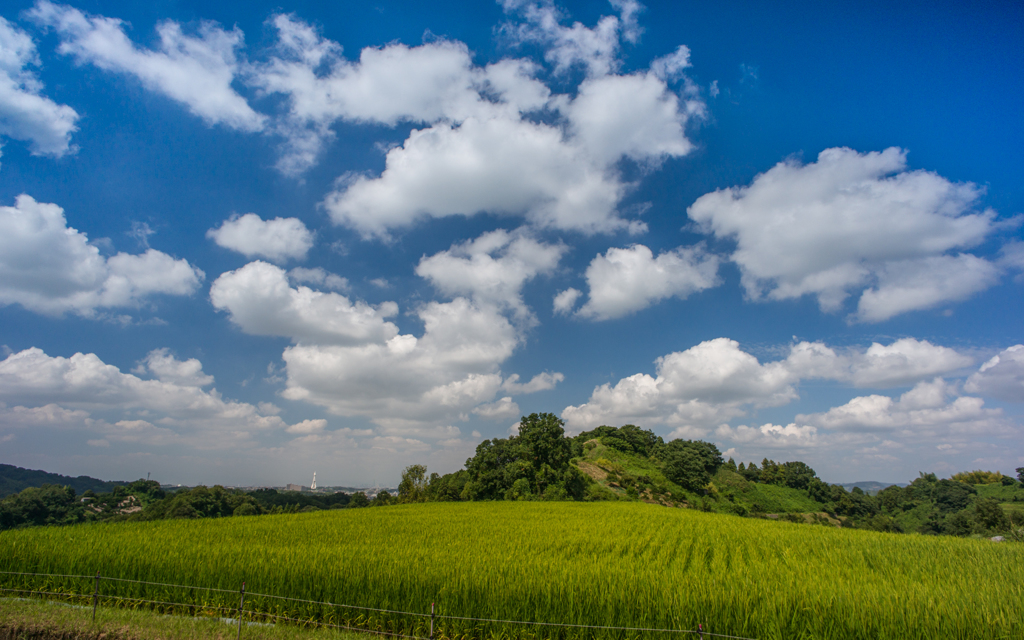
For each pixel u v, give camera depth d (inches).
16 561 664.4
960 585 588.1
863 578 654.5
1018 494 4825.3
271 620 543.5
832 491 5703.7
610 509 2244.1
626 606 492.7
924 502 5216.5
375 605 539.5
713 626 463.8
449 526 1336.1
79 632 460.4
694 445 6181.1
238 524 1318.9
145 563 625.3
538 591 514.0
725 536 1191.6
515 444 4160.9
